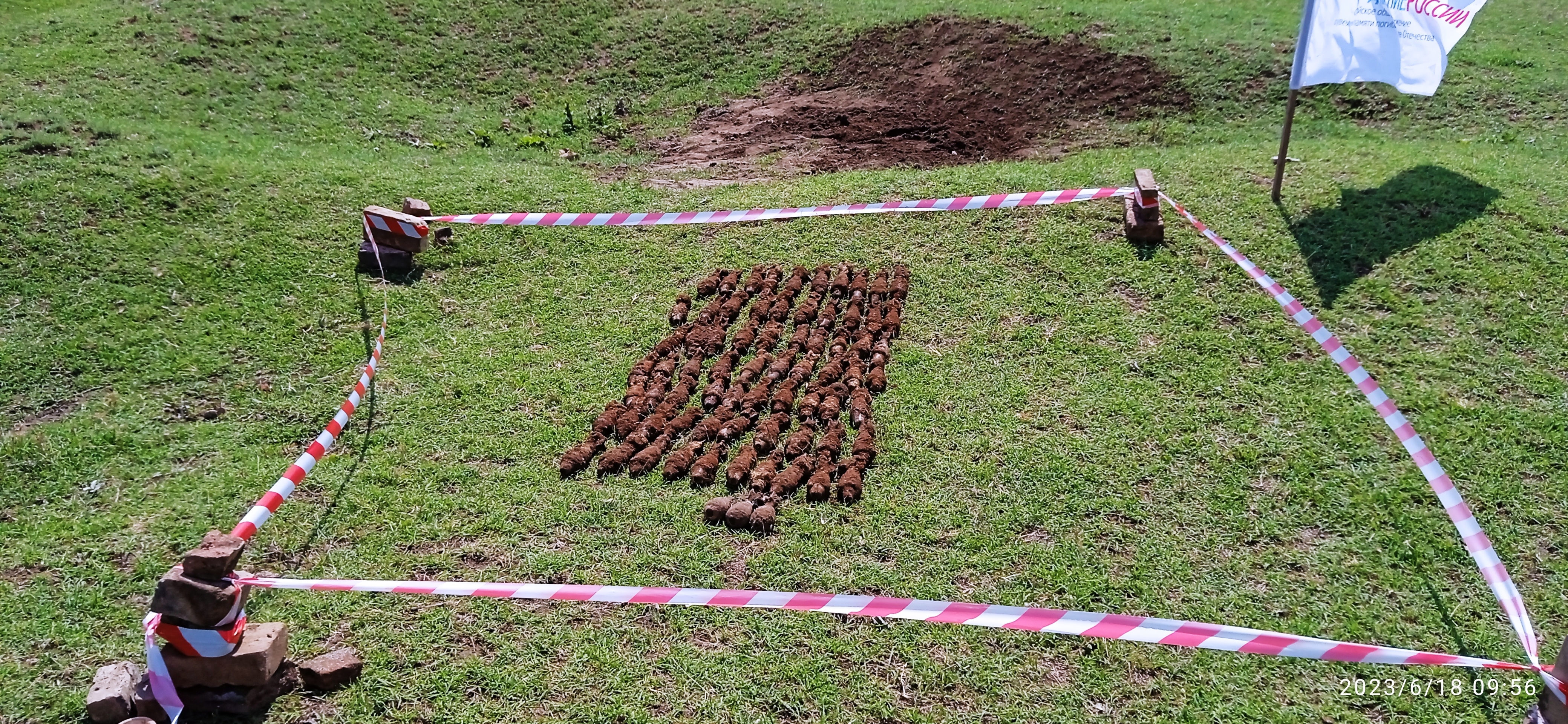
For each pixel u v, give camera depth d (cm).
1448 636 488
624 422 655
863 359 720
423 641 492
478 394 699
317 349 754
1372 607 505
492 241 898
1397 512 561
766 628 496
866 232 882
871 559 543
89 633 500
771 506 570
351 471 620
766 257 863
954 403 672
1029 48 1358
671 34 1504
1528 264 767
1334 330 715
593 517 578
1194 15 1420
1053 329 743
